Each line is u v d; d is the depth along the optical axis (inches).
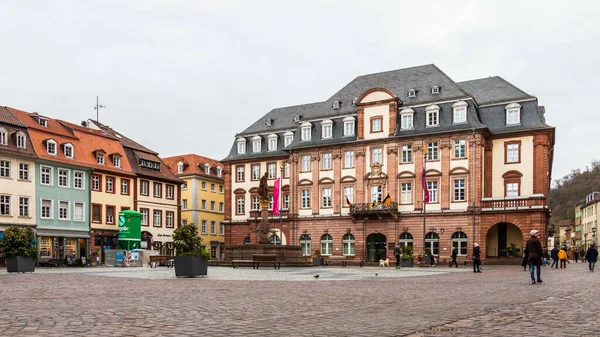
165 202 2741.1
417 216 2330.2
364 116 2488.9
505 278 1002.1
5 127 2001.7
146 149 2770.7
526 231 2119.8
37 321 373.4
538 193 2194.9
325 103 2768.2
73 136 2315.5
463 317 398.9
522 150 2242.9
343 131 2571.4
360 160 2480.3
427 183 2330.2
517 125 2256.4
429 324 362.0
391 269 1577.3
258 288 715.4
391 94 2418.8
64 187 2197.3
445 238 2261.3
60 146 2224.4
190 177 3223.4
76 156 2277.3
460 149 2277.3
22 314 414.3
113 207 2420.0
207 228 3284.9
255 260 1488.7
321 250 2566.4
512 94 2349.9
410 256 1819.6
